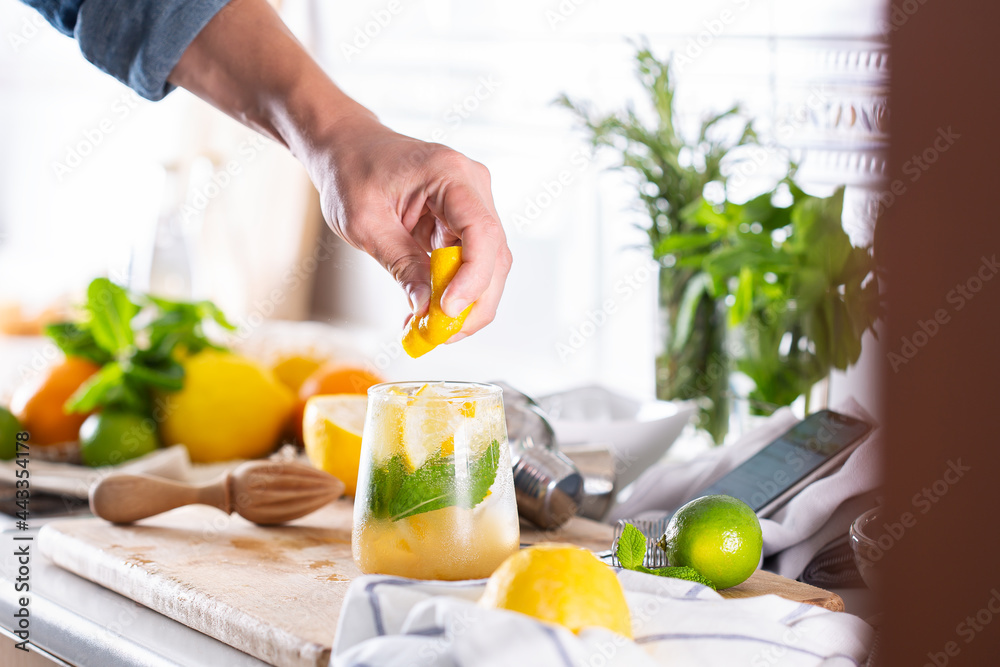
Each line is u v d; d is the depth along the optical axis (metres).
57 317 2.43
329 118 1.08
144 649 0.94
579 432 1.24
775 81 1.75
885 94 0.56
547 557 0.86
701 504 0.97
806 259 1.24
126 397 1.30
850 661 0.88
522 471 1.10
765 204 1.32
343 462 1.15
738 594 0.97
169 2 1.11
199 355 1.34
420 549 0.95
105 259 2.99
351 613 0.87
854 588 1.05
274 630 0.92
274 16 1.13
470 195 1.00
